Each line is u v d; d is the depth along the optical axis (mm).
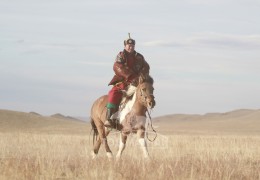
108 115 13914
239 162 12602
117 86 13977
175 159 13070
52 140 27734
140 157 13734
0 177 10414
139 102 13352
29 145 22188
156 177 10273
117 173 10711
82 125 105562
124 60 13930
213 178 10273
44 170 11109
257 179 10523
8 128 88562
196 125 123250
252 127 110750
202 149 19094
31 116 104688
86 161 12602
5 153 15711
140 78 13398
